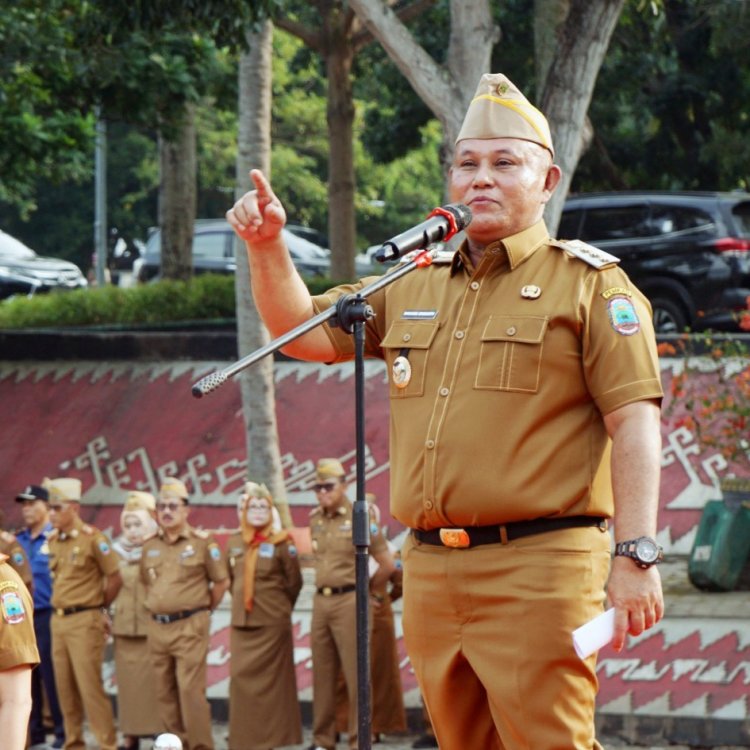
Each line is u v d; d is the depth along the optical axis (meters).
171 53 40.75
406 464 9.72
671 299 40.28
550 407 9.35
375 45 55.47
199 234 64.75
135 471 37.72
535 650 9.24
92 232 93.31
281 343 9.80
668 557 31.61
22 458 38.53
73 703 24.67
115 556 24.69
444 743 10.09
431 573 9.63
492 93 9.82
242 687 23.97
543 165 9.83
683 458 33.22
